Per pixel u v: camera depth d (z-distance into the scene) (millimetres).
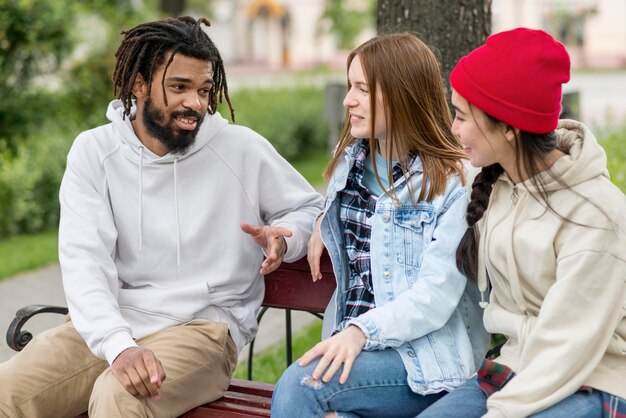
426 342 3600
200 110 3912
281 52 58094
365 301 3816
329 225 3869
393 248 3740
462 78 3291
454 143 3777
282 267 4336
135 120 4141
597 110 23703
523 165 3293
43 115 12219
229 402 3988
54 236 11656
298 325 7012
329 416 3469
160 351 3842
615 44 47625
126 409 3566
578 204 3236
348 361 3422
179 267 4078
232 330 4113
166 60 3855
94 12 14227
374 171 3762
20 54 11945
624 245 3191
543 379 3137
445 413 3277
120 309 4059
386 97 3660
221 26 60406
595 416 3189
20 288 8656
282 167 4211
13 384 3834
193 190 4086
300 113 17891
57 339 4004
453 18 5195
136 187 4086
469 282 3746
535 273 3320
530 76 3184
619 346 3266
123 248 4125
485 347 3787
